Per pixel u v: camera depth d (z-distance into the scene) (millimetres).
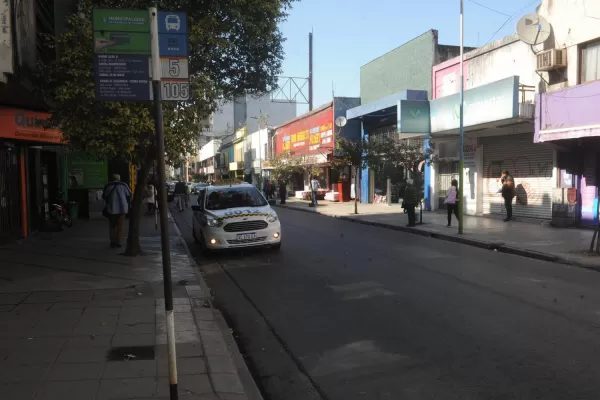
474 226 16172
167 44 4059
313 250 12180
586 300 7164
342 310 6836
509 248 11742
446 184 22156
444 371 4664
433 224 17047
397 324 6133
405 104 19266
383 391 4297
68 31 8617
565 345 5277
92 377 4328
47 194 17391
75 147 9055
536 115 14883
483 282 8422
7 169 12398
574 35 14391
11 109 10719
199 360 4832
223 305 7316
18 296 7164
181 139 9094
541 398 4062
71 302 6875
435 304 7008
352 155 22000
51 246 12156
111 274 8805
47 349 5023
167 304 3584
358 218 20375
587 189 14898
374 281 8547
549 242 12430
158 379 4336
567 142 15008
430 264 10172
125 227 17250
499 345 5312
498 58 17609
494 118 15750
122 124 8422
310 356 5199
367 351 5254
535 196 16922
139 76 4105
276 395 4363
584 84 13234
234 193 12562
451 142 21250
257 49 11586
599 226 10695
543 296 7418
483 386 4316
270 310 6977
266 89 12648
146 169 10602
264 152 49281
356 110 27422
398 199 27969
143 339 5398
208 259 11211
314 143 34562
